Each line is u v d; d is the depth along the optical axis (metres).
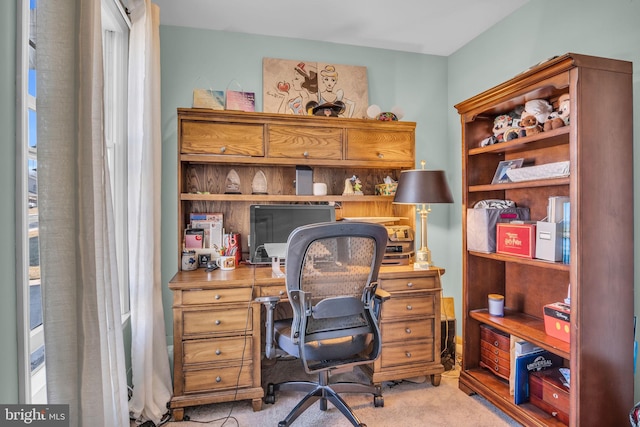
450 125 2.83
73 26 0.93
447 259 2.84
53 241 0.90
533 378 1.76
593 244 1.46
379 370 2.06
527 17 2.15
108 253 1.19
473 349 2.14
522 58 2.19
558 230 1.61
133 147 1.75
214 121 2.14
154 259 1.90
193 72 2.39
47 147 0.89
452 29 2.47
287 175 2.52
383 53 2.74
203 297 1.82
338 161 2.32
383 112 2.62
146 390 1.74
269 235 2.30
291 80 2.53
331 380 2.24
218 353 1.83
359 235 1.54
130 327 2.00
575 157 1.45
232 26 2.38
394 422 1.76
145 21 1.76
